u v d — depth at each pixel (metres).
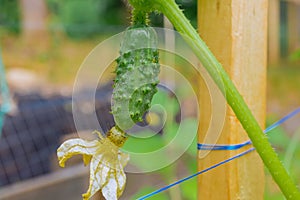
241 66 0.49
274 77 2.81
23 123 1.34
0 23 3.87
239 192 0.51
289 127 1.47
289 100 2.50
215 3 0.49
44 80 3.11
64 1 5.29
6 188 1.20
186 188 0.77
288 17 3.04
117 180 0.44
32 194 1.19
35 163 1.33
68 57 3.78
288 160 0.76
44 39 3.87
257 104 0.50
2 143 1.30
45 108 1.38
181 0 0.58
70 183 1.24
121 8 5.24
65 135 1.33
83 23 5.26
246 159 0.50
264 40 0.50
